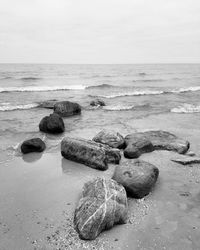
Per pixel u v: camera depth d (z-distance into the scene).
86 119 14.16
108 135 9.25
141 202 5.76
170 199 5.91
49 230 4.85
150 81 39.00
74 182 6.79
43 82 35.62
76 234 4.69
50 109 16.64
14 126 12.43
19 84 32.38
